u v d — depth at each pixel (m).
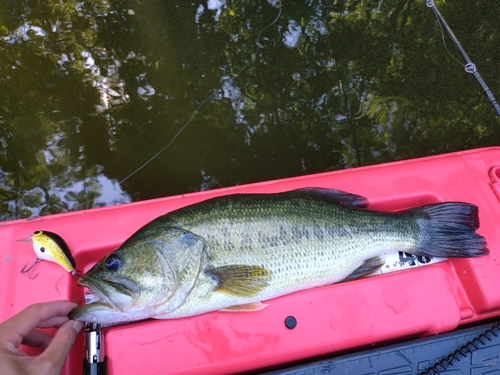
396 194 0.53
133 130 0.73
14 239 0.47
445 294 0.47
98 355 0.41
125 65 0.77
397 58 0.78
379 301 0.46
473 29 0.79
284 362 0.44
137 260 0.41
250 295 0.43
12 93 0.74
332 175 0.54
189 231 0.42
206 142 0.73
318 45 0.79
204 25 0.80
